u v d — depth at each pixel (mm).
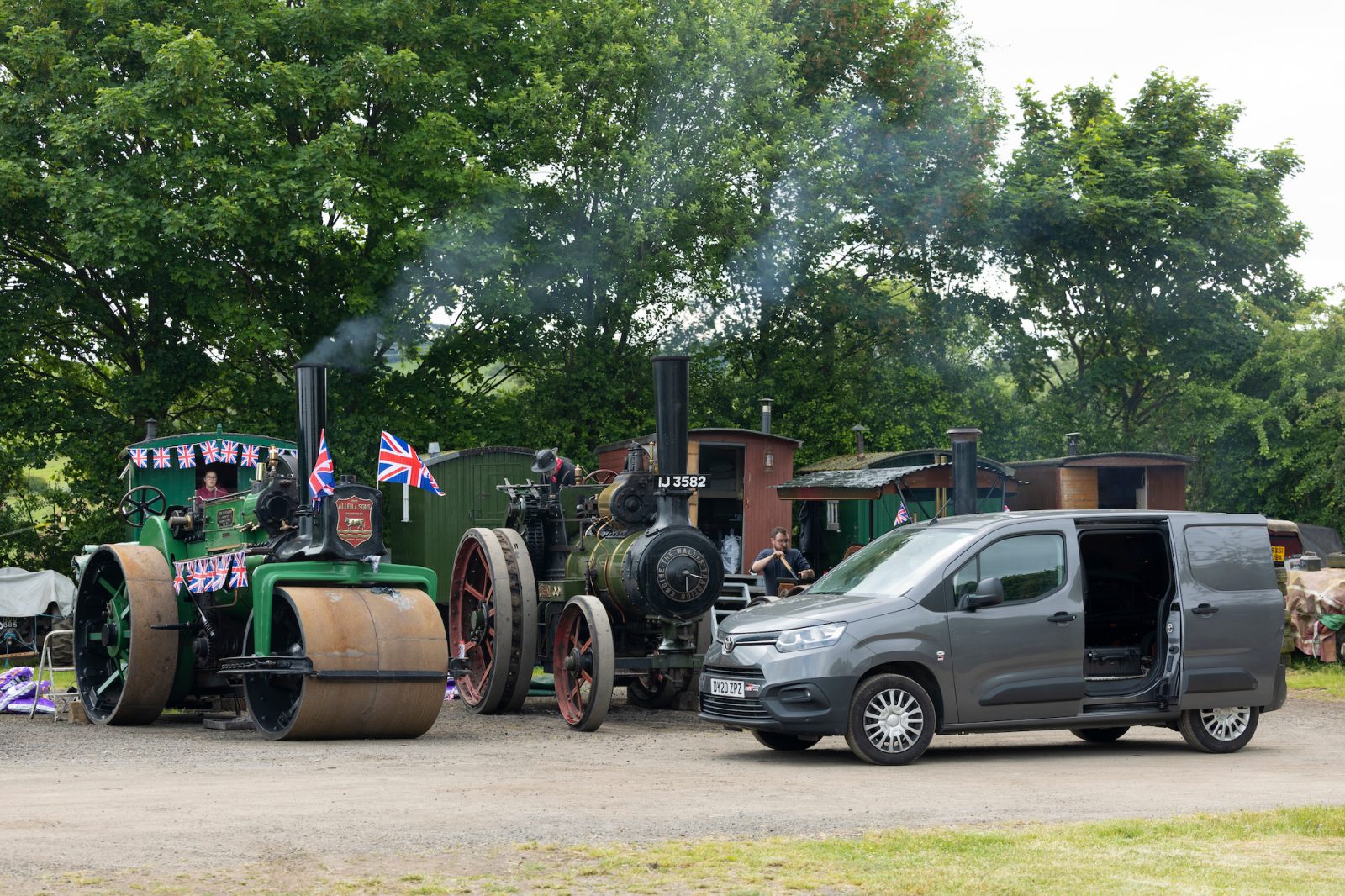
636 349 32094
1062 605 10891
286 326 27469
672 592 13164
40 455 26719
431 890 6043
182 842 7086
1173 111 36656
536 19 28422
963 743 12203
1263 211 35531
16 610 23078
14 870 6395
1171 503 27656
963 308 35875
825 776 9695
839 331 34750
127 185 24219
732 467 24203
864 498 21266
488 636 14781
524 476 22047
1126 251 35438
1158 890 6012
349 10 26141
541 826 7570
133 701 13336
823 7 33688
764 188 30484
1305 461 33375
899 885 6105
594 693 12641
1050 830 7328
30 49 24438
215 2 25281
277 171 24688
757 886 6125
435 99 27344
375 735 12156
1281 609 11586
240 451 17250
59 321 27609
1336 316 33656
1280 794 8930
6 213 25297
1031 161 34875
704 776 9688
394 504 23656
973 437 16766
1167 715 11180
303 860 6656
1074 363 38219
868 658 10352
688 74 28719
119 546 13992
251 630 12328
